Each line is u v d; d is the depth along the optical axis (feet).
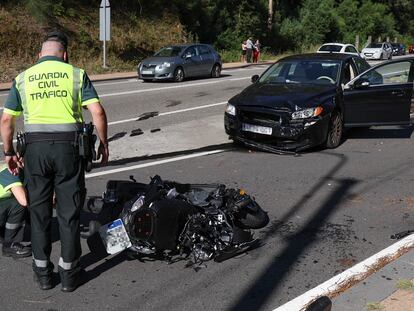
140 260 15.25
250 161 27.32
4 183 15.03
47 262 13.46
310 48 144.36
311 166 26.21
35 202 13.04
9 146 13.38
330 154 28.96
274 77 33.30
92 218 18.16
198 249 15.12
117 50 87.81
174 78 65.62
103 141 13.50
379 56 129.39
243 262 15.23
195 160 27.66
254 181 23.49
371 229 17.80
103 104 46.29
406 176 24.43
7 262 15.19
